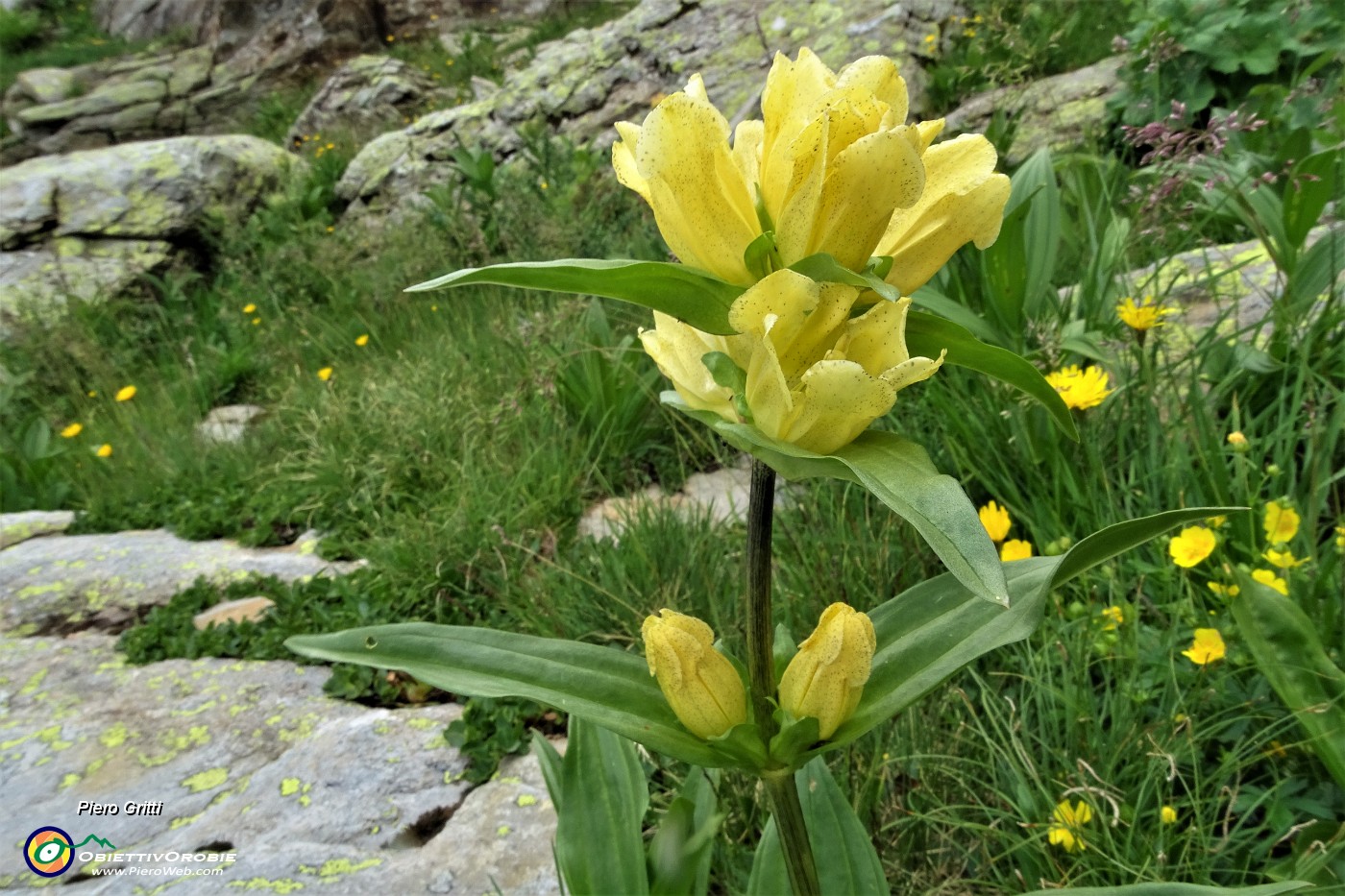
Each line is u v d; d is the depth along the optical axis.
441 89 12.19
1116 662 2.00
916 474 0.88
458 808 2.40
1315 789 1.72
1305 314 2.74
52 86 14.84
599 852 1.54
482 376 4.49
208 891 2.18
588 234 5.81
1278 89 4.46
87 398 6.62
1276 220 3.09
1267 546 2.04
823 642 1.02
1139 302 2.80
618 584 2.81
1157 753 1.63
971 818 1.93
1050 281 3.17
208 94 14.91
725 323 0.97
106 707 2.95
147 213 8.57
